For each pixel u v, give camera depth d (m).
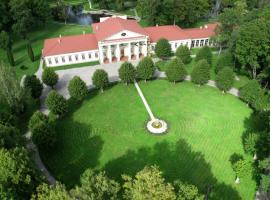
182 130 63.31
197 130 63.34
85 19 140.12
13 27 105.12
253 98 67.88
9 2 109.56
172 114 68.25
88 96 75.06
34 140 54.84
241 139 60.88
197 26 124.19
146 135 61.78
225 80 73.44
